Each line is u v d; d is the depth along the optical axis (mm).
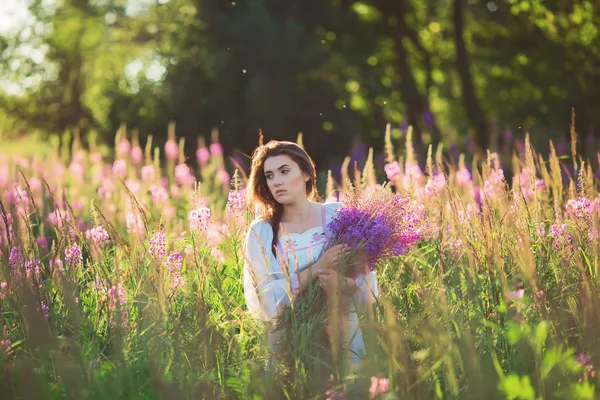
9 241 4004
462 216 4570
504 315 3631
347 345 3525
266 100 20766
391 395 3031
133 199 4219
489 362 3381
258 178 4000
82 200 7758
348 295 3719
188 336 3680
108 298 3912
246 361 3539
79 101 25781
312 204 4043
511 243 4285
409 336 3543
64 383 3262
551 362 3059
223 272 4668
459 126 23156
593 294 3627
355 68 23188
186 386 3336
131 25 25953
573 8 22719
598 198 4477
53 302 4012
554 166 5383
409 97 22969
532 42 23609
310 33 22547
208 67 21453
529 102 22391
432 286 3906
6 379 3393
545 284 3982
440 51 25641
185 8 22375
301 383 3363
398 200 3982
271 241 3898
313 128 21312
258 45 21156
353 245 3770
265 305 3768
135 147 9258
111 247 5102
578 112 21344
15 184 5293
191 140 21391
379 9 23656
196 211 4414
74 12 27594
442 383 3457
